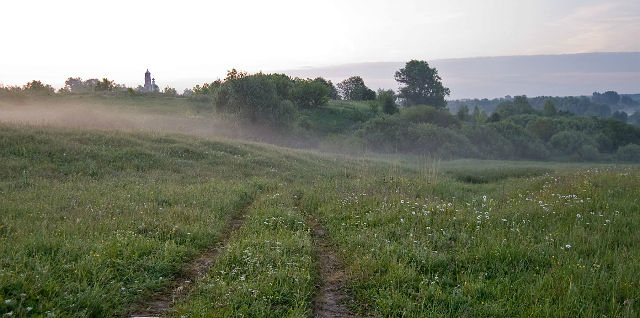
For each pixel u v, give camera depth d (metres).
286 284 6.00
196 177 17.36
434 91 143.88
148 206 10.56
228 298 5.45
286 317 5.18
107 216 9.25
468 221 9.58
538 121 82.12
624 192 12.34
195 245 8.03
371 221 9.89
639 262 6.77
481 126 72.81
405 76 143.50
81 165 16.72
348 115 78.88
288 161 25.14
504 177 30.45
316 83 79.12
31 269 5.80
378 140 58.69
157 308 5.49
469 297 5.69
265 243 7.80
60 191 12.16
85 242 7.04
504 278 6.46
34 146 17.72
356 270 6.86
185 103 70.06
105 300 5.28
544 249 7.52
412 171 30.03
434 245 7.98
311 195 13.84
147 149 21.45
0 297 4.64
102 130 24.38
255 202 12.71
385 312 5.42
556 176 19.66
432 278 6.49
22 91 64.38
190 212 10.18
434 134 61.53
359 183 16.44
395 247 7.70
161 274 6.45
